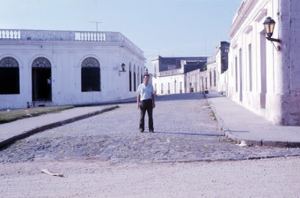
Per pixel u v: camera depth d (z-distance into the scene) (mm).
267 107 11758
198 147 7938
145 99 10367
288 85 10375
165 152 7484
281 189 4566
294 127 10062
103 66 29375
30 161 7086
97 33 29438
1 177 5824
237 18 18359
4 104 28141
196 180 5191
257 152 7227
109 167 6363
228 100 22797
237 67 21453
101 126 12195
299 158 6574
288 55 10305
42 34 28578
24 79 28234
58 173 5980
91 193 4691
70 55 28828
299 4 10195
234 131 9539
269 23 10164
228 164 6238
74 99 28969
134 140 9055
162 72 72062
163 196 4438
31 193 4785
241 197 4293
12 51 28000
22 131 10359
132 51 35375
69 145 8641
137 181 5266
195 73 56438
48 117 15031
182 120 13305
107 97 29531
